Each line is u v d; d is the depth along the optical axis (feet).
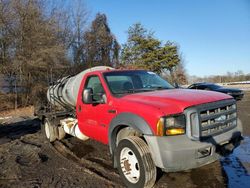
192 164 12.50
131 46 131.03
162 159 12.46
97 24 124.67
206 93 14.96
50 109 28.60
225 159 18.26
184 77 146.41
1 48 66.54
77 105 20.20
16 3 67.26
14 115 56.49
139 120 13.50
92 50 114.32
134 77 18.47
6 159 21.21
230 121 14.38
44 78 70.13
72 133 23.20
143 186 13.33
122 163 14.69
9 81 69.26
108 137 16.14
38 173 17.67
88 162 19.45
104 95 16.84
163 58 130.31
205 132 13.04
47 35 70.38
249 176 15.35
